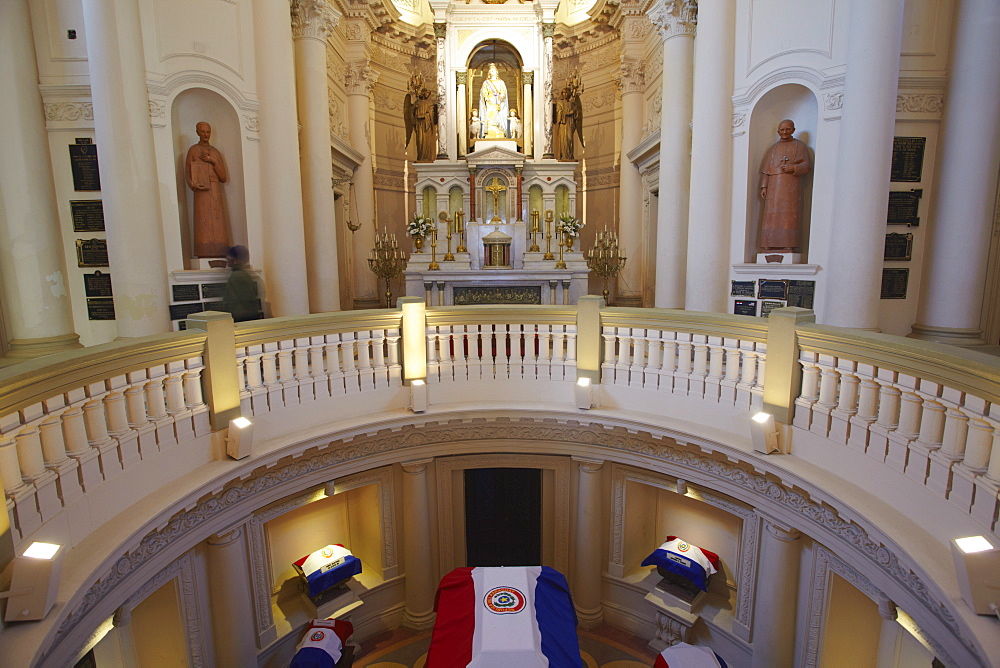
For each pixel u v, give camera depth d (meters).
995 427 2.91
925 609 3.48
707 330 5.25
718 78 7.47
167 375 4.21
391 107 13.34
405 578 6.89
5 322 7.32
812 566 4.80
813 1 6.78
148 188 6.96
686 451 5.64
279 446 5.03
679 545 6.20
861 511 3.70
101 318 7.59
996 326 7.15
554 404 6.21
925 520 3.42
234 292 7.09
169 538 4.39
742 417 5.09
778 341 4.62
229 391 4.76
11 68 6.91
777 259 7.41
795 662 5.06
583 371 6.07
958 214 6.53
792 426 4.61
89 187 7.35
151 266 7.03
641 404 5.84
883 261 6.66
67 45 7.11
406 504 6.62
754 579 5.52
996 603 2.70
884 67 6.03
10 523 2.88
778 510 4.89
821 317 6.96
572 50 13.21
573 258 11.39
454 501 7.05
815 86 6.88
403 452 6.33
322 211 9.31
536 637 3.76
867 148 6.16
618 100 12.59
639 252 11.92
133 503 3.91
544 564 7.16
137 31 6.79
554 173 11.78
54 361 3.20
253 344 5.03
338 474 5.93
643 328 5.71
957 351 3.23
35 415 3.06
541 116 12.05
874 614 4.84
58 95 7.17
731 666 5.82
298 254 8.46
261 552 5.61
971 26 6.31
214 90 7.70
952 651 3.24
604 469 6.65
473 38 12.05
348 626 5.66
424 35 12.96
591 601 6.73
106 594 3.78
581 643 6.54
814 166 7.12
